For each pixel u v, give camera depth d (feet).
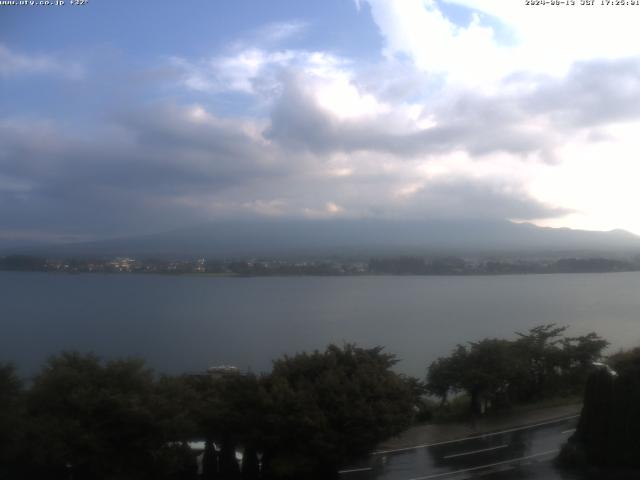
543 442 67.72
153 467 49.67
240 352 194.70
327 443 52.19
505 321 271.49
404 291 447.83
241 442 54.03
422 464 61.31
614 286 474.90
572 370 88.89
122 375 51.39
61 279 460.14
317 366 58.65
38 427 45.62
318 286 495.82
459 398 90.07
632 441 57.21
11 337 213.66
